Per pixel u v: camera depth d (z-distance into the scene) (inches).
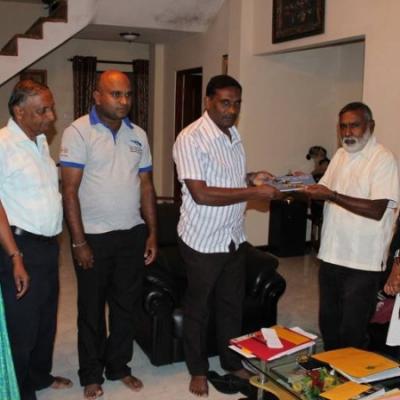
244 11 209.9
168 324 119.3
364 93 153.9
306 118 226.7
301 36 181.2
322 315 110.7
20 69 217.6
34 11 283.0
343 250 103.6
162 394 109.9
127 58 302.7
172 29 236.7
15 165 88.5
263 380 89.4
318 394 79.2
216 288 111.0
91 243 100.3
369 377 81.3
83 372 107.7
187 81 275.6
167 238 142.6
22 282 87.8
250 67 213.8
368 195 99.7
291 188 99.6
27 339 94.3
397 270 97.3
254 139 219.0
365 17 153.4
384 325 113.6
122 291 107.2
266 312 128.2
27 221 90.4
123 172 101.0
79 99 291.1
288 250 223.9
